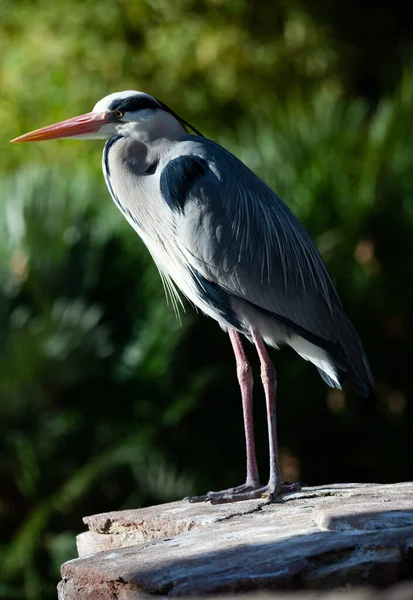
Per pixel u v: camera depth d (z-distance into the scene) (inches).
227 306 292.8
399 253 556.4
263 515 238.4
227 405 526.0
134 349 507.5
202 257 287.1
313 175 553.6
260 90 769.6
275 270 289.6
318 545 191.9
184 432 517.0
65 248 523.2
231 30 774.5
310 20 790.5
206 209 286.2
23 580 498.6
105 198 541.0
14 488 515.2
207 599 179.5
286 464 553.6
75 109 753.0
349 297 548.1
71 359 502.3
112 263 521.3
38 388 504.7
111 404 512.7
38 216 528.4
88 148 706.2
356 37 817.5
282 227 294.5
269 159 562.3
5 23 801.6
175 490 513.7
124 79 764.6
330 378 305.0
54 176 543.8
